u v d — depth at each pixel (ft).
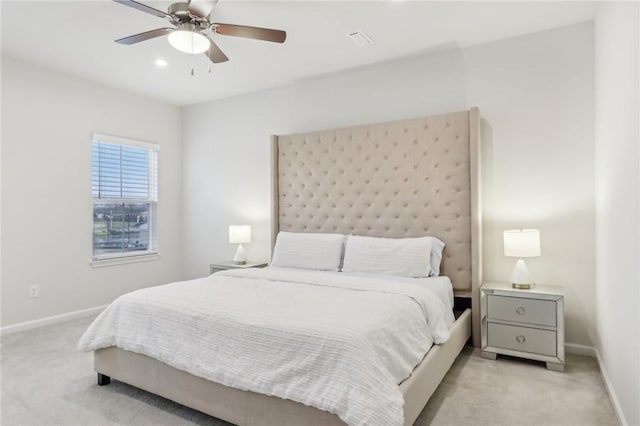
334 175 12.53
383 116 12.14
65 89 12.69
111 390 7.59
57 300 12.44
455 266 10.51
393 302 7.03
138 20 9.19
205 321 6.45
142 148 15.30
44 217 12.16
